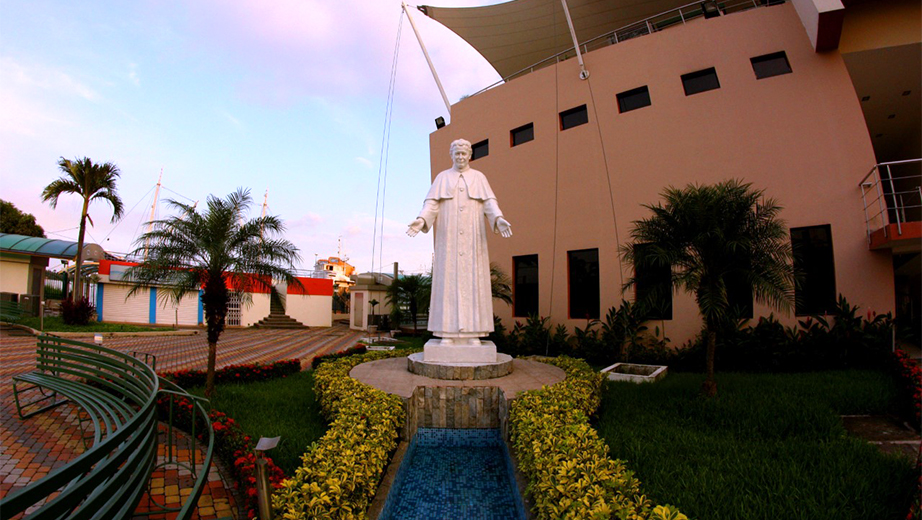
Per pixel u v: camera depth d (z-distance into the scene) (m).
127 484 2.66
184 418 5.71
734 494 3.54
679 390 7.02
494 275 12.80
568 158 12.48
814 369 8.67
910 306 12.77
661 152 11.04
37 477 4.20
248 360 12.25
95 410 4.61
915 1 9.07
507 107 14.00
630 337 10.83
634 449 4.48
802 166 9.48
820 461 4.11
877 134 12.98
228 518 3.54
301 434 5.15
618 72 11.83
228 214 7.06
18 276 20.77
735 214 5.94
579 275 12.26
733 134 10.22
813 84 9.55
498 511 3.82
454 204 6.90
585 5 14.66
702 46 10.80
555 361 7.99
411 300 21.61
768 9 10.15
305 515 2.77
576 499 2.69
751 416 5.36
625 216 11.38
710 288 6.17
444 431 5.46
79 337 15.43
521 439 3.91
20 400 6.66
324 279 28.62
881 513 3.28
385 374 6.51
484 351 6.57
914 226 7.56
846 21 9.41
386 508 3.61
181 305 22.59
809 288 9.36
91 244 22.64
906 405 5.98
